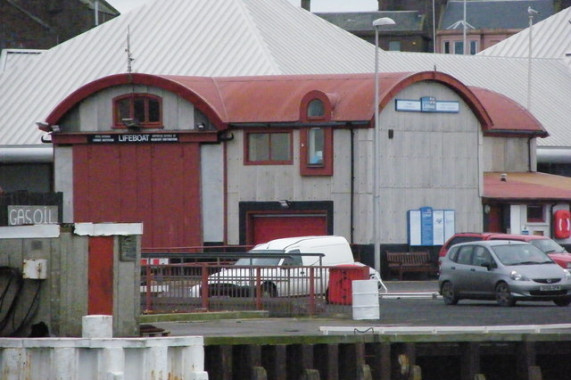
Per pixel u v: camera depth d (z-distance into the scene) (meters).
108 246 78.38
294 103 195.75
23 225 79.56
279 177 195.12
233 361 85.56
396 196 194.38
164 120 198.00
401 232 194.88
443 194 199.50
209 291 114.75
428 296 159.25
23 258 78.94
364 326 100.44
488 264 135.00
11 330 78.69
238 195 196.12
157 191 198.25
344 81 199.00
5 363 74.19
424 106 197.00
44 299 78.44
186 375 74.44
